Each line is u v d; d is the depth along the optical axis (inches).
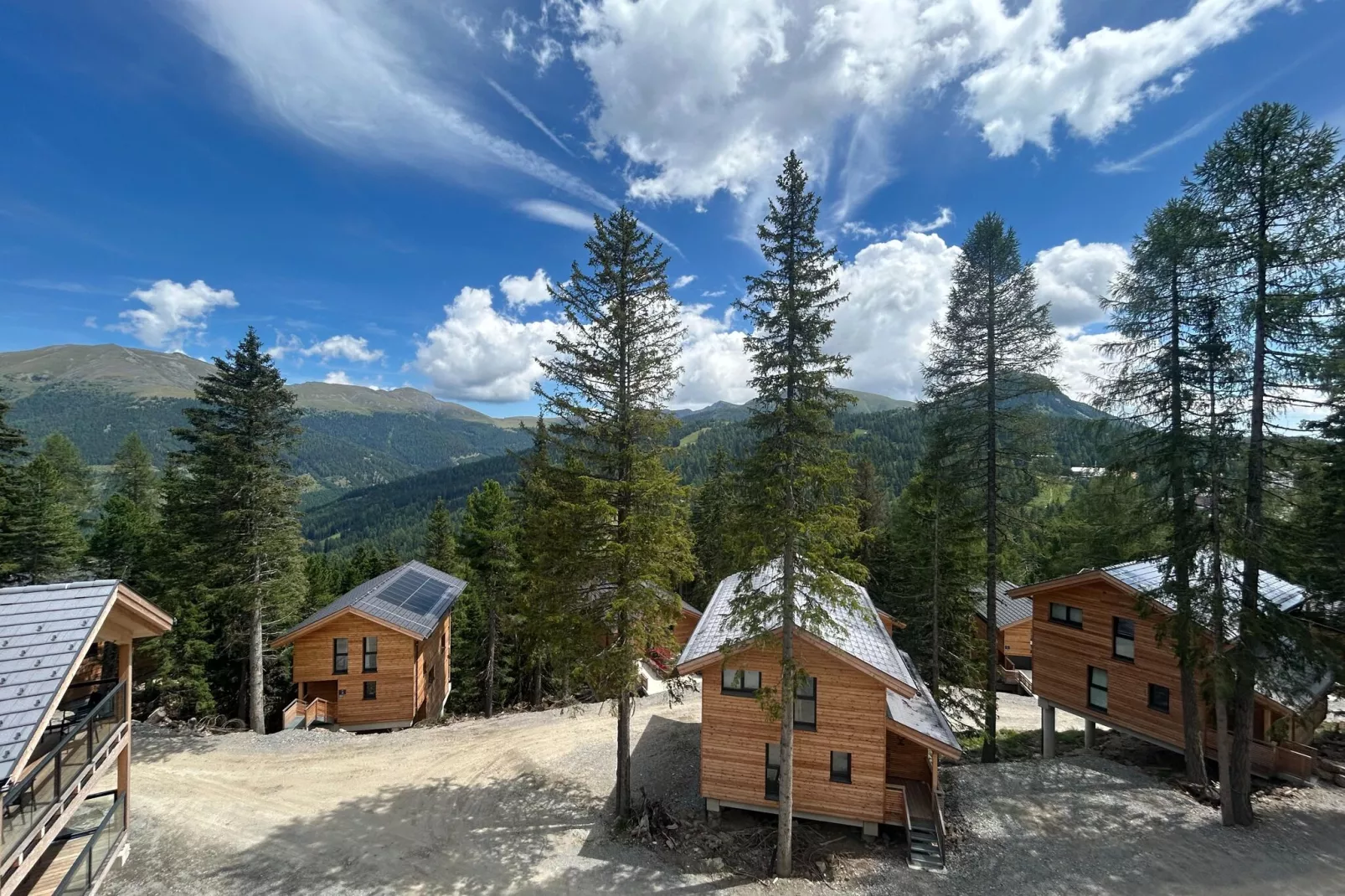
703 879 552.1
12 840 357.4
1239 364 558.6
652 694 1098.7
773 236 517.7
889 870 570.6
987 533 837.8
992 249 800.3
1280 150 516.7
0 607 393.4
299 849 571.2
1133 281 633.0
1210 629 571.2
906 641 1062.4
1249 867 550.0
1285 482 562.9
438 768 764.0
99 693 495.5
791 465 513.3
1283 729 649.6
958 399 835.4
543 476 622.2
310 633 997.8
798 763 641.0
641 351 622.2
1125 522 686.5
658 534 583.5
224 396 868.0
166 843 564.4
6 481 1031.0
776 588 630.5
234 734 861.8
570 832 622.5
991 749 829.2
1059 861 575.8
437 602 1197.7
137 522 1465.3
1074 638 870.4
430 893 516.1
